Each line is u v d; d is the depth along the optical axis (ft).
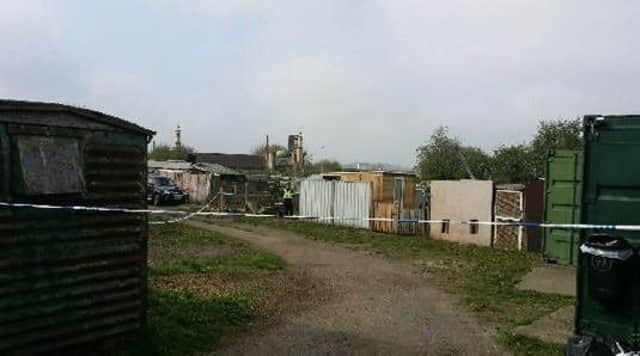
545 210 54.29
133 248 24.89
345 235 77.51
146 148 25.50
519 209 65.77
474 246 67.62
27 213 21.08
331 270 49.34
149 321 27.66
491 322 32.32
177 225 82.64
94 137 23.41
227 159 271.69
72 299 22.50
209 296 35.09
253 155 283.59
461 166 163.94
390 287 42.34
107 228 23.84
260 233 78.54
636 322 19.04
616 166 19.74
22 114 20.95
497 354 26.55
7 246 20.49
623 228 19.40
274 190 121.80
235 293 36.94
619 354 18.38
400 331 30.25
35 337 21.29
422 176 168.14
